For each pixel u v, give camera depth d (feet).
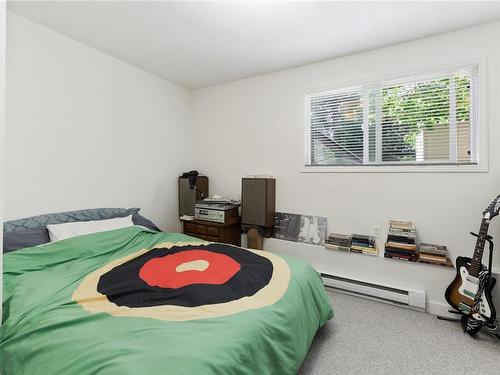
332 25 6.62
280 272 5.23
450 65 6.91
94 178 7.89
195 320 3.43
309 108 9.30
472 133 6.92
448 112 7.20
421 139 7.55
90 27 6.71
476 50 6.62
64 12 6.07
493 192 6.52
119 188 8.66
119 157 8.64
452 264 6.64
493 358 5.15
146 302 4.00
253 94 10.17
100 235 6.43
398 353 5.29
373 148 8.25
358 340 5.71
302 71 9.11
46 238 6.10
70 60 7.23
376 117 8.16
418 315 6.74
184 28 6.77
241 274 5.00
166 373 2.46
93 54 7.80
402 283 7.25
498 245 6.48
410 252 7.11
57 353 2.86
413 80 7.54
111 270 5.27
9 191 6.06
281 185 9.64
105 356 2.69
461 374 4.73
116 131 8.53
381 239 7.91
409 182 7.48
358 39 7.32
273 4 5.81
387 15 6.20
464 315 6.01
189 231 10.13
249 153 10.35
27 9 5.94
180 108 11.16
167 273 5.09
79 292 4.27
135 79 9.14
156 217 10.06
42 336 3.15
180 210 10.87
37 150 6.55
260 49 7.93
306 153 9.32
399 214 7.65
